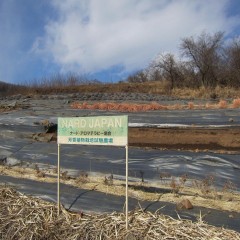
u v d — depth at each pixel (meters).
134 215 5.20
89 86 42.72
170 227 4.80
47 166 7.97
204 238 4.53
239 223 4.95
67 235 5.08
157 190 6.30
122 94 34.97
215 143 9.52
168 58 45.88
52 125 11.19
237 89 40.44
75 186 6.70
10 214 5.62
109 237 4.82
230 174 6.55
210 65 45.03
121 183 6.74
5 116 13.73
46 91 39.91
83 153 8.32
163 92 40.03
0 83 41.62
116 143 5.03
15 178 7.40
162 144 9.88
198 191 6.07
